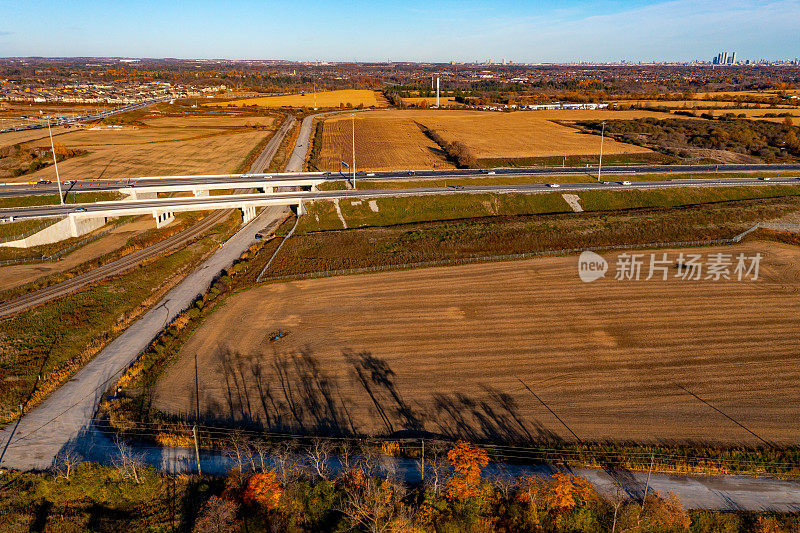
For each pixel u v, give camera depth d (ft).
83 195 306.55
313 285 215.72
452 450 116.06
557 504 104.88
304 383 150.61
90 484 110.52
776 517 105.70
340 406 140.56
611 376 151.74
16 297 202.80
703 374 151.94
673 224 273.95
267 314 191.72
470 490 107.45
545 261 235.61
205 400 143.33
